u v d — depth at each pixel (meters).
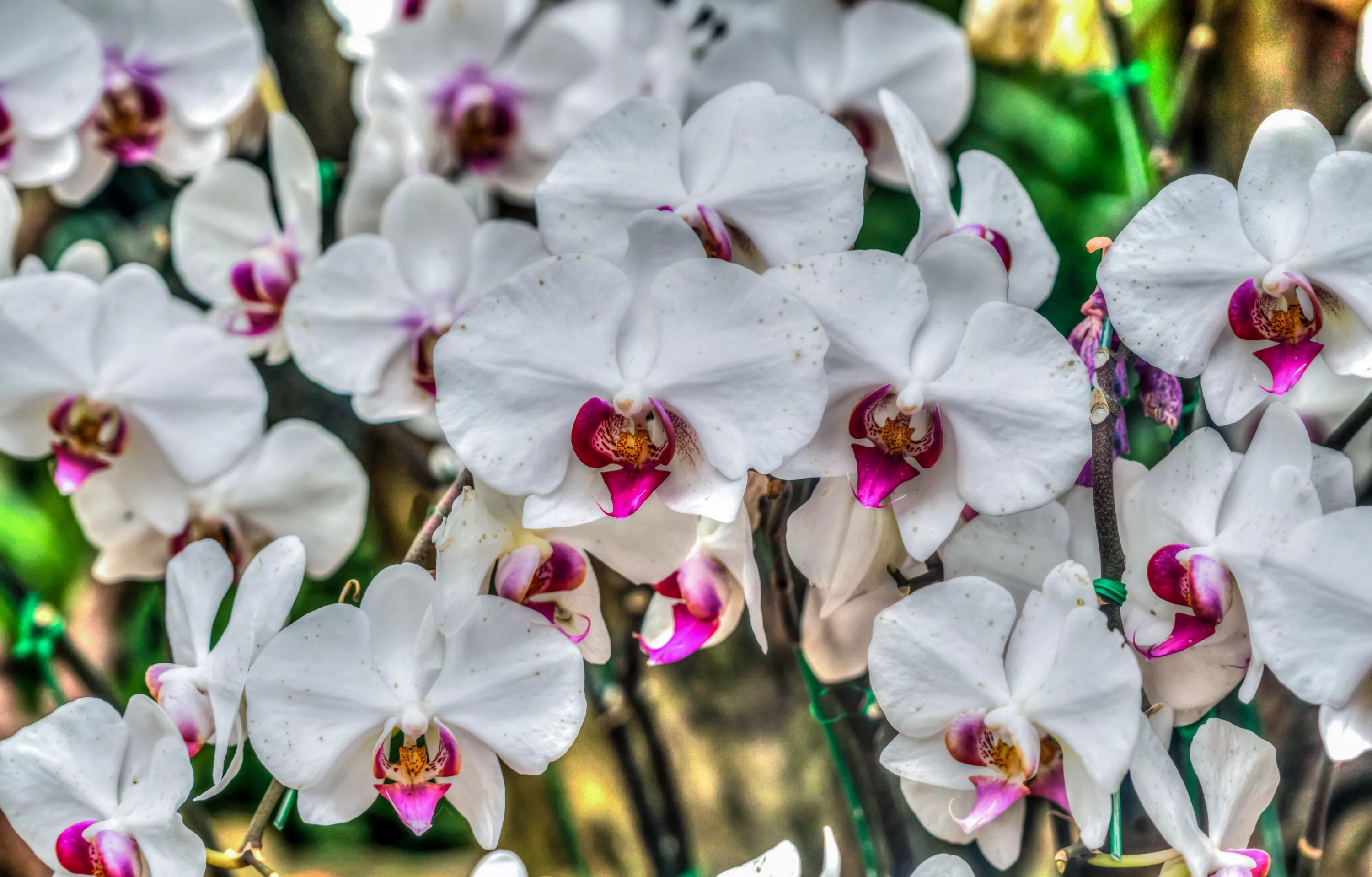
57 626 0.90
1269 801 0.74
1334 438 0.76
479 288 0.94
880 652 0.74
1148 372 0.76
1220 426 0.75
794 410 0.71
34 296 0.87
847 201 0.75
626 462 0.72
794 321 0.71
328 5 0.98
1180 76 0.95
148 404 0.89
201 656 0.78
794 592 0.83
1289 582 0.71
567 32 1.00
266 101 1.01
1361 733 0.71
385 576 0.74
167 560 0.97
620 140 0.75
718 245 0.74
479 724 0.75
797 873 0.73
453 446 0.72
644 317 0.72
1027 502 0.72
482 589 0.77
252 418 0.90
